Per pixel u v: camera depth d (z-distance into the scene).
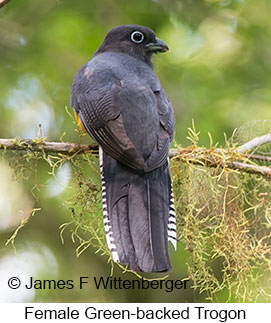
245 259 9.15
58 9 15.30
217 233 9.17
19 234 13.21
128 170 8.37
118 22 15.36
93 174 11.10
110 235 7.96
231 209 9.43
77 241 13.20
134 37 10.73
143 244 7.81
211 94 14.92
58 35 15.19
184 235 9.27
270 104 14.77
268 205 9.47
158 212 8.12
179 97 14.81
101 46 10.99
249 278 9.46
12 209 12.70
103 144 8.62
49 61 15.15
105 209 8.20
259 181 9.77
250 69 15.46
